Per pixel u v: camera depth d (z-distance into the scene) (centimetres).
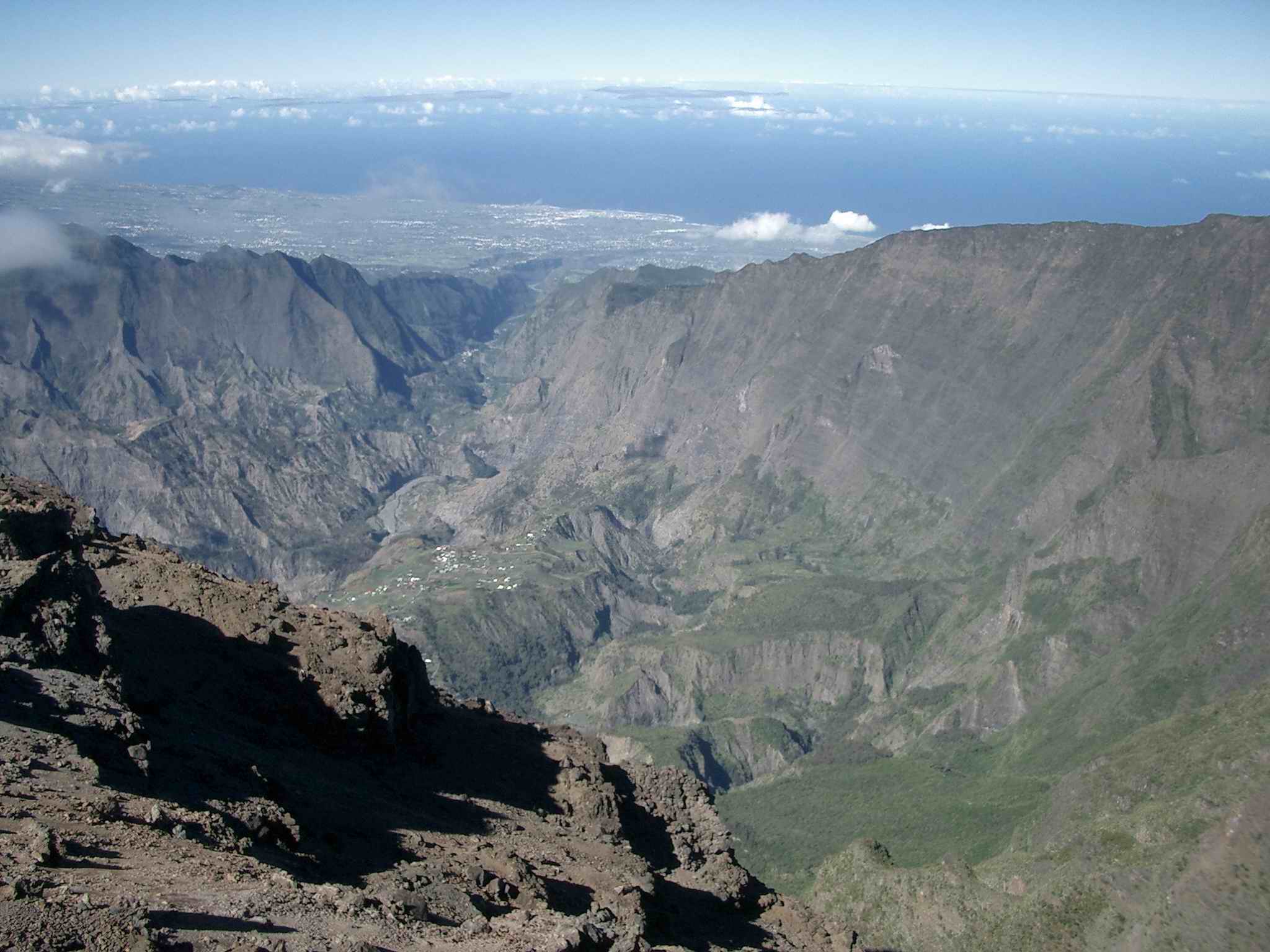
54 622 4091
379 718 5391
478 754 5984
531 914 3419
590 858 4812
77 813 2881
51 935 2050
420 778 5272
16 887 2239
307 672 5356
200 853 2892
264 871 2873
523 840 4791
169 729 4103
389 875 3425
